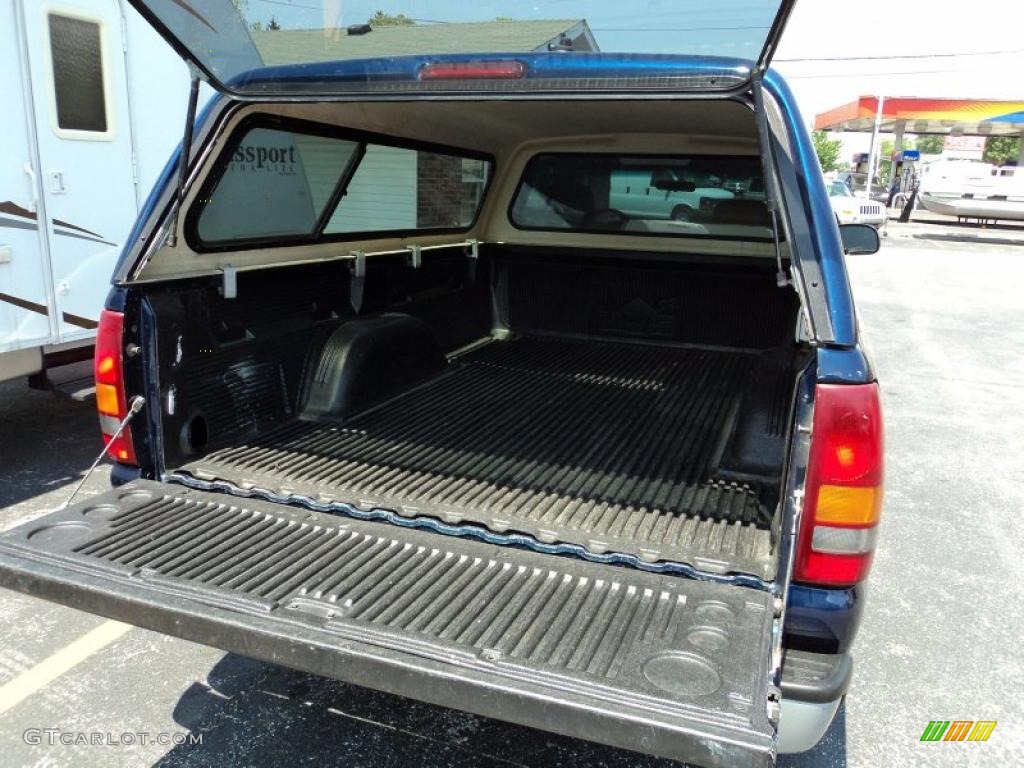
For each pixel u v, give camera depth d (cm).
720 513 284
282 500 278
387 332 411
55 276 510
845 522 210
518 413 395
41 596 227
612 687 182
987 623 373
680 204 488
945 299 1309
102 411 280
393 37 242
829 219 223
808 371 215
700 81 220
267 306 344
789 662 212
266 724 295
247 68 262
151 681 317
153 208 281
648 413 401
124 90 543
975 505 504
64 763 271
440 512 275
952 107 2786
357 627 205
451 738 291
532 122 439
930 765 285
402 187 439
